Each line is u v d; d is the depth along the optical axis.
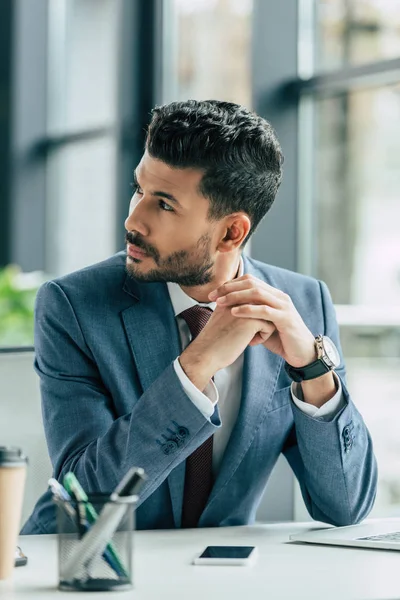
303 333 1.73
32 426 2.00
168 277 1.76
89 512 1.23
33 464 1.99
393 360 3.41
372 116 3.49
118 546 1.23
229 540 1.61
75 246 6.39
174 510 1.79
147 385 1.81
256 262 2.04
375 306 3.48
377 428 3.47
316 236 3.68
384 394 3.45
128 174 5.64
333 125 3.63
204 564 1.40
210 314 1.85
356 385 3.53
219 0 4.52
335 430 1.76
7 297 6.10
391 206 3.42
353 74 3.53
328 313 2.03
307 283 2.05
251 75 3.79
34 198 6.84
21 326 6.01
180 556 1.46
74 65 6.37
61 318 1.83
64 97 6.54
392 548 1.51
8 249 6.95
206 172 1.70
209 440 1.81
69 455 1.75
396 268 3.39
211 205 1.72
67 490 1.24
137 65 5.42
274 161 1.80
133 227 1.72
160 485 1.79
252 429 1.83
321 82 3.63
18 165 6.94
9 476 1.28
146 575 1.32
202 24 4.70
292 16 3.75
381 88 3.46
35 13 6.84
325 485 1.79
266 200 1.81
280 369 1.90
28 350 2.04
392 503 3.43
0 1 7.14
